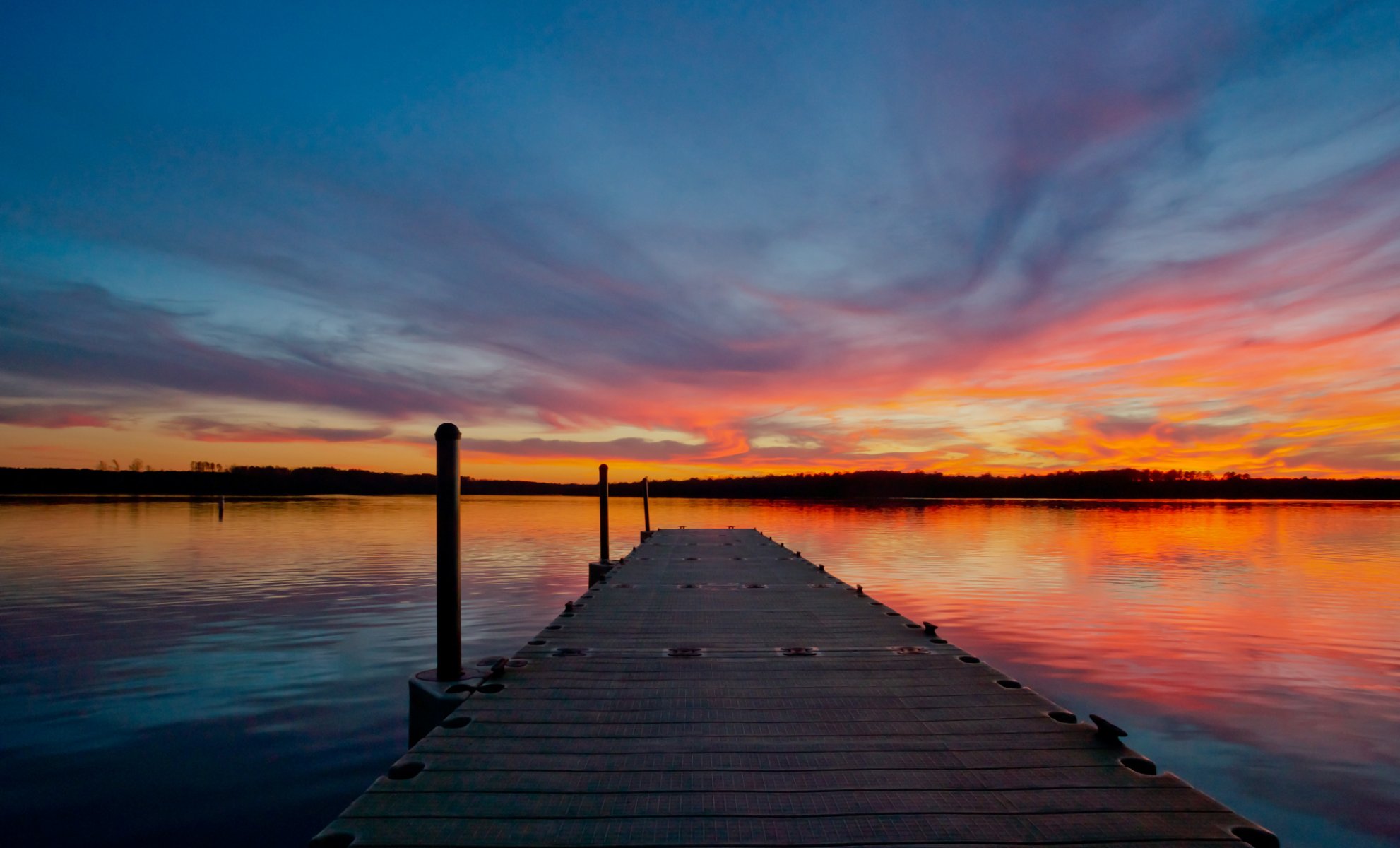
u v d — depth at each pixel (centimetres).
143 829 448
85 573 1581
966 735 344
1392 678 807
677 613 682
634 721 362
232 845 428
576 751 320
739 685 428
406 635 983
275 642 941
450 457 495
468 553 2111
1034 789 283
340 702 693
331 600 1252
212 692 724
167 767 541
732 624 626
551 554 2075
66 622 1064
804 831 250
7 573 1581
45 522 3158
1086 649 941
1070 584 1477
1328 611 1184
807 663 484
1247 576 1606
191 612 1139
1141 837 246
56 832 444
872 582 1519
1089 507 5662
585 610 698
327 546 2200
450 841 240
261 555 1928
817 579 926
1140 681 800
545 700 398
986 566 1781
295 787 508
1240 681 802
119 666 823
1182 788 284
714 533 1745
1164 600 1298
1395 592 1384
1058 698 741
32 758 555
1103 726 336
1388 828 475
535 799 271
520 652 516
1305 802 512
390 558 1883
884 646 538
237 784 512
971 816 261
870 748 327
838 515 4275
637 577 943
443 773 295
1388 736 636
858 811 264
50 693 718
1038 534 2808
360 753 570
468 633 1003
